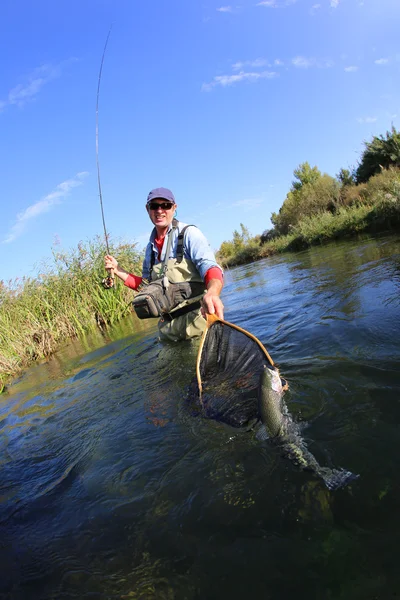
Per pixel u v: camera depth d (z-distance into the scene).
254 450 2.39
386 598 1.38
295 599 1.47
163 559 1.80
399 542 1.58
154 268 4.80
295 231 21.67
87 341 8.73
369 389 2.77
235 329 3.22
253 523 1.87
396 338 3.52
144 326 8.08
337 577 1.51
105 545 1.98
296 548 1.68
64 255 11.05
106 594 1.70
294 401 2.84
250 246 27.34
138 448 2.81
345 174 24.22
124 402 3.78
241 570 1.64
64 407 4.25
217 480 2.23
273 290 8.43
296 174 30.72
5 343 8.93
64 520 2.27
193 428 2.82
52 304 10.50
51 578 1.86
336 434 2.36
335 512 1.81
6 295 10.30
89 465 2.80
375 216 14.69
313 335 4.27
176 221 4.62
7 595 1.82
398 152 19.67
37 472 2.96
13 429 4.07
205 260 4.22
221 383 3.08
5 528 2.34
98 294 10.74
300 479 2.06
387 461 2.04
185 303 4.69
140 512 2.15
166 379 3.98
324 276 8.09
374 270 6.89
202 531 1.90
